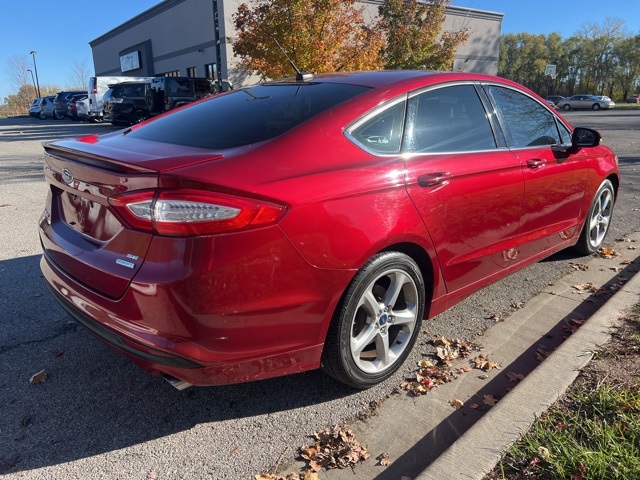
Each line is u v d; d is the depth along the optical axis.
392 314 2.72
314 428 2.45
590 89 87.31
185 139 2.59
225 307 2.05
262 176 2.16
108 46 46.19
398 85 2.85
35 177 9.24
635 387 2.51
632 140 15.49
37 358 3.04
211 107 3.08
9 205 6.87
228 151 2.30
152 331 2.07
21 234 5.46
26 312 3.61
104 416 2.53
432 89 3.00
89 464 2.21
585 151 4.23
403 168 2.61
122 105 22.47
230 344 2.12
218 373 2.16
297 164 2.29
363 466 2.20
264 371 2.28
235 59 25.59
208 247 1.99
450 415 2.54
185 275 1.98
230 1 25.06
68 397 2.68
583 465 1.98
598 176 4.41
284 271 2.15
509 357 3.08
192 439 2.37
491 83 3.46
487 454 2.11
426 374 2.88
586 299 3.89
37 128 24.78
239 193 2.06
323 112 2.57
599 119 27.50
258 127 2.55
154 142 2.60
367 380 2.66
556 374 2.65
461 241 2.97
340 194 2.31
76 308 2.39
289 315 2.23
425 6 21.09
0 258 4.68
